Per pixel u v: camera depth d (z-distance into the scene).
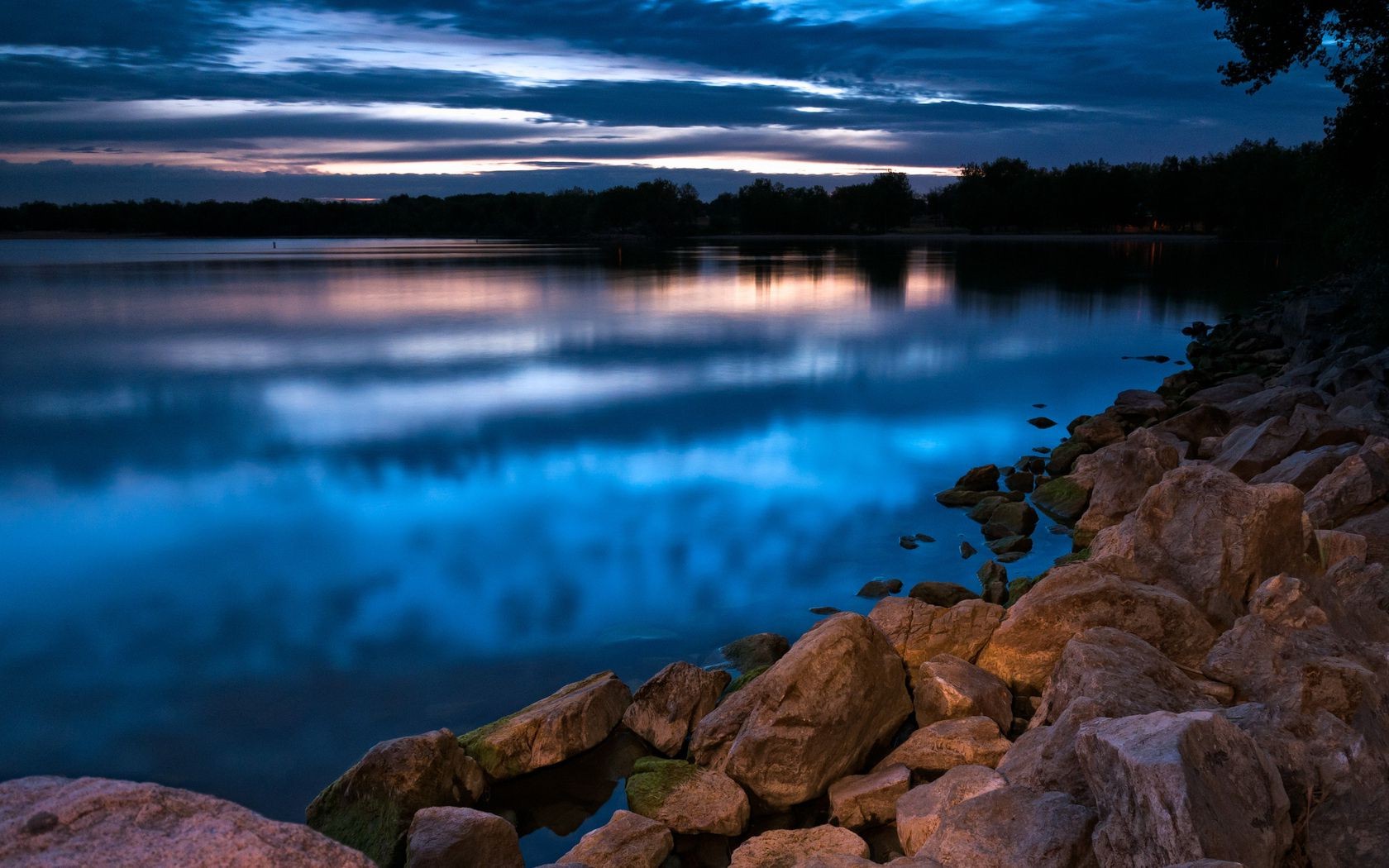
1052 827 5.09
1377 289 25.50
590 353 35.50
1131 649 7.45
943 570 12.78
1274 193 126.69
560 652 10.52
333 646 10.86
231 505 16.62
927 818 6.14
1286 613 7.49
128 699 9.66
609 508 16.02
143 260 125.81
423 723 9.06
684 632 10.99
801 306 53.31
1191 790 4.27
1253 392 20.86
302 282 78.06
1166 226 169.25
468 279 79.56
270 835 2.72
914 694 8.42
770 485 17.31
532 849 6.95
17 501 16.98
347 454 20.36
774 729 7.29
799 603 11.74
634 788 7.28
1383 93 26.33
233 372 32.12
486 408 25.17
